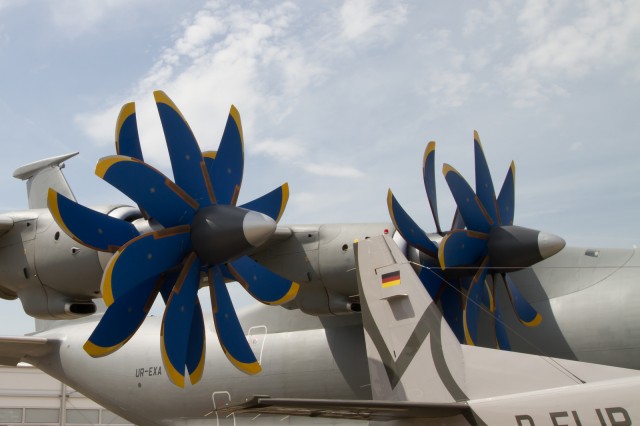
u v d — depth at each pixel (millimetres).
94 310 10758
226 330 9922
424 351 8000
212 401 13062
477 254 11078
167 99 9820
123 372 14203
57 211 8938
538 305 11414
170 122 9820
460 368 7691
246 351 9992
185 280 9555
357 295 11062
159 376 13742
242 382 12781
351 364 11875
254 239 9438
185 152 9914
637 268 11125
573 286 11344
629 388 6762
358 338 11945
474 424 7277
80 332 15172
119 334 9219
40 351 15375
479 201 11227
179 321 9375
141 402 13969
